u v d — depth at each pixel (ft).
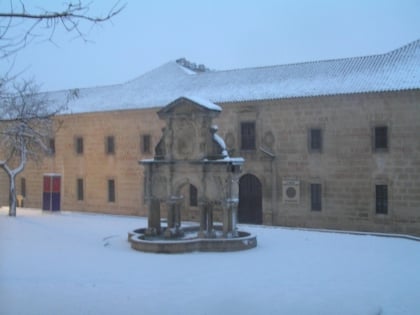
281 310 41.65
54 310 40.27
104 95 157.69
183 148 85.71
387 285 52.95
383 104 106.83
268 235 96.32
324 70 123.34
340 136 111.65
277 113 119.03
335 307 42.98
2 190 170.91
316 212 114.42
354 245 84.12
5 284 49.75
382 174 107.14
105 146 147.74
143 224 114.52
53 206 141.90
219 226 97.09
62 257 69.97
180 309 41.52
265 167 120.06
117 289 48.93
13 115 109.70
